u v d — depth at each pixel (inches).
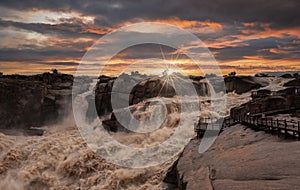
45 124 1582.2
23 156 852.6
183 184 446.3
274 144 548.7
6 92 1588.3
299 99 1193.4
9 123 1533.0
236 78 2391.7
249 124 854.5
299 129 604.7
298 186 324.8
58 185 735.7
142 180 692.7
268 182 352.8
